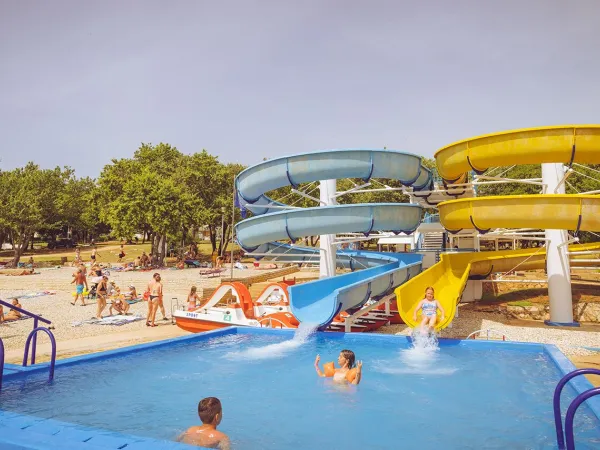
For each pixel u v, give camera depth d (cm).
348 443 476
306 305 1193
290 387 699
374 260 1908
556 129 1187
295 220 1392
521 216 1147
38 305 1994
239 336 1112
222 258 3878
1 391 642
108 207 4881
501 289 1944
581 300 1586
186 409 590
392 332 1303
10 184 5184
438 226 2061
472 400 625
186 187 4541
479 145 1305
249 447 464
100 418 552
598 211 1072
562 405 585
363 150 1387
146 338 1286
